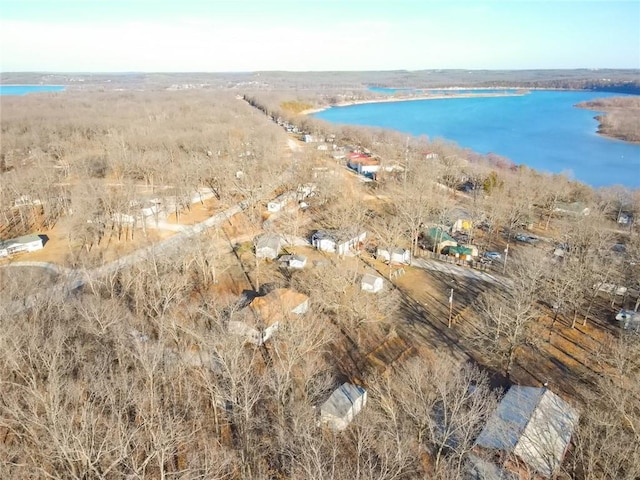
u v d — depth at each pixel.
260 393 38.88
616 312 58.81
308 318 52.81
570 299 55.44
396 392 41.88
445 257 76.31
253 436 35.12
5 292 54.12
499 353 48.66
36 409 31.48
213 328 48.44
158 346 40.53
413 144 161.50
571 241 70.75
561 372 46.75
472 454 33.84
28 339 39.38
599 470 31.91
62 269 67.88
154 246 74.12
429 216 89.88
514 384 44.47
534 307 56.81
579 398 42.38
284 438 33.72
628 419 32.41
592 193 107.25
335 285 58.09
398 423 36.97
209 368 41.53
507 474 31.89
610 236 76.12
